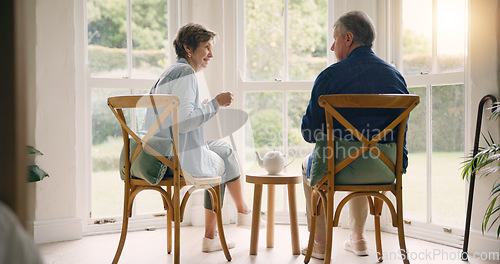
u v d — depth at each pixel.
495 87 2.80
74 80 3.43
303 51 3.96
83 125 3.56
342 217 3.71
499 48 2.79
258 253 2.91
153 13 3.81
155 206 3.84
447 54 3.26
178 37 2.83
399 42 3.57
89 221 3.58
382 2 3.59
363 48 2.55
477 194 2.90
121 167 2.63
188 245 3.15
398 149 2.36
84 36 3.57
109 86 3.65
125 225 2.57
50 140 3.34
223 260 2.74
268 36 3.99
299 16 3.95
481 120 2.80
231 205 3.91
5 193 0.65
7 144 0.64
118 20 3.70
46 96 3.32
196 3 3.82
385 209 3.58
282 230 3.64
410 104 2.28
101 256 2.87
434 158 3.35
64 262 2.73
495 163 2.79
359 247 2.82
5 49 0.64
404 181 3.55
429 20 3.37
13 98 0.64
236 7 3.89
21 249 0.66
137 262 2.72
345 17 2.60
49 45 3.33
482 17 2.86
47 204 3.32
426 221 3.38
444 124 3.28
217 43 3.83
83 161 3.56
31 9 3.27
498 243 2.75
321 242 2.78
